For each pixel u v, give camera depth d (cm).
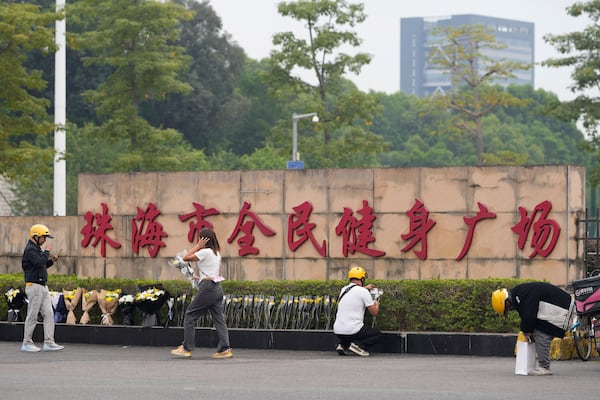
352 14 4400
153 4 4216
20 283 2033
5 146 3219
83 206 2141
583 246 1844
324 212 1962
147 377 1340
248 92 7938
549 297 1393
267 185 2005
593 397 1159
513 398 1140
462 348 1686
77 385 1238
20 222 2541
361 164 7294
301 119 4591
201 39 7550
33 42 3139
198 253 1617
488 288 1750
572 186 1814
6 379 1304
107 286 1991
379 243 1920
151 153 4356
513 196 1836
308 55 4450
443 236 1878
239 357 1648
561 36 4219
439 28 5591
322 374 1380
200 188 2048
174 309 1894
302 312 1833
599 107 4144
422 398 1134
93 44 4319
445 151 8662
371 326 1803
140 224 2088
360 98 4500
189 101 7181
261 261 2003
